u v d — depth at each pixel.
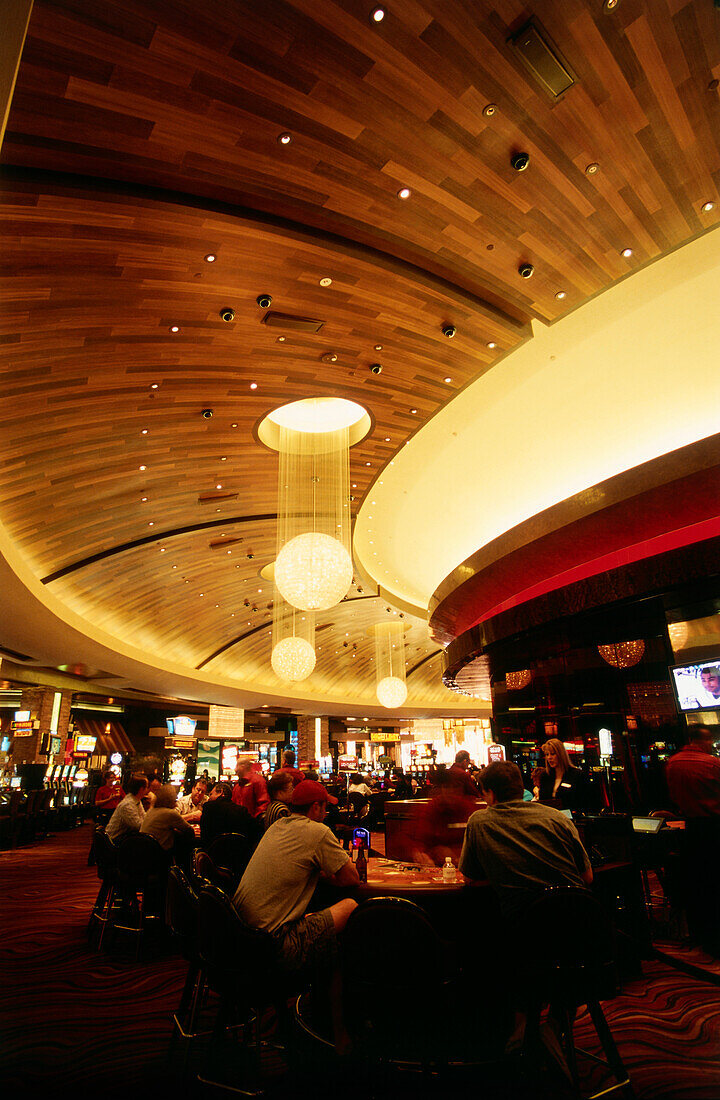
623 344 7.20
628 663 8.09
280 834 2.81
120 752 25.00
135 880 4.38
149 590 15.49
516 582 9.01
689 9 3.73
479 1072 2.55
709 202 5.13
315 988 2.82
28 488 9.09
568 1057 2.43
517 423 8.72
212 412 8.41
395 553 14.62
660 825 4.68
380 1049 2.31
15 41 2.14
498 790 2.82
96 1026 3.16
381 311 6.34
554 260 5.64
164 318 6.23
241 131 4.31
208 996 3.59
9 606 11.25
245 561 15.96
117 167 4.52
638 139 4.55
